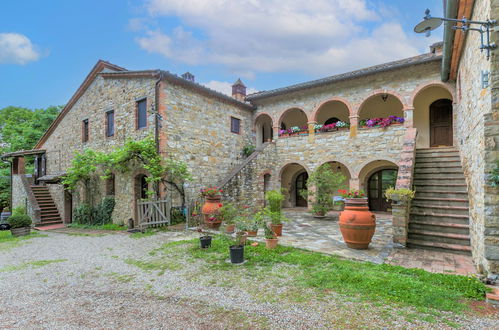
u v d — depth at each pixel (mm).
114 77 11875
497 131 3789
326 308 3357
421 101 12375
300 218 10969
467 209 6137
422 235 6121
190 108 11117
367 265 4809
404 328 2852
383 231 7965
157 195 9852
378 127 11469
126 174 11141
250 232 7551
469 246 5500
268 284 4223
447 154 8562
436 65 10172
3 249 7785
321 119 15305
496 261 3803
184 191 10570
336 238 7168
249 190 12109
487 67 4117
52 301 3986
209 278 4613
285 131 14047
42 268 5691
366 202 5977
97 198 12547
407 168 7227
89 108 13500
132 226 10234
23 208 14031
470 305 3279
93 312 3570
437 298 3416
